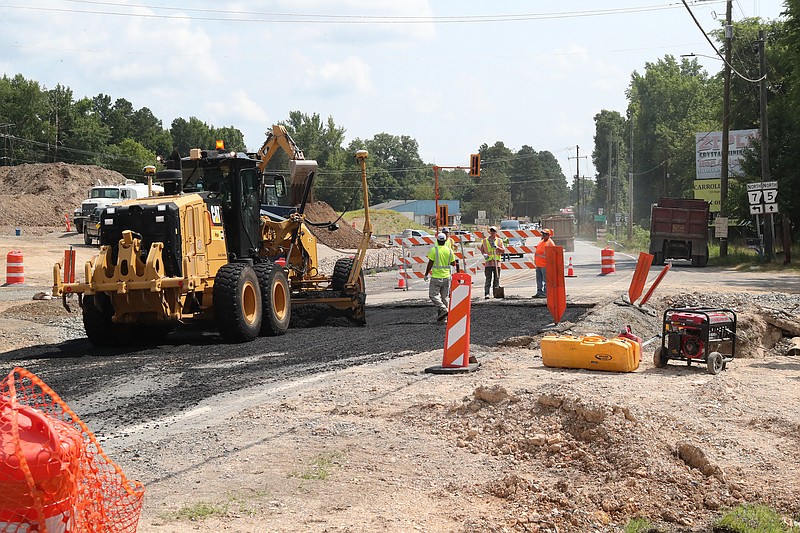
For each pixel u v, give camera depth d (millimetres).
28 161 131375
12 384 3592
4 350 15430
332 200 141625
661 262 40094
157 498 6383
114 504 4551
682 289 22891
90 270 14414
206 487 6641
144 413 9477
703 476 7062
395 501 6410
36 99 133250
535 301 20656
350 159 148000
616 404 8180
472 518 6137
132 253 14164
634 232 86438
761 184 37875
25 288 28938
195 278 14750
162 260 14320
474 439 8047
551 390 8625
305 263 19281
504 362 12031
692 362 11789
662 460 7211
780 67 62062
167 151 167375
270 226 18391
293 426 8461
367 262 46375
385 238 94188
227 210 16656
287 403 9453
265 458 7387
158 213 14391
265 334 16000
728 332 11711
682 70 126312
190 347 14773
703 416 8570
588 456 7410
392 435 8156
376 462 7344
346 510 6160
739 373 11156
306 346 14414
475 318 17766
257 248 17391
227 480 6809
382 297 24984
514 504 6512
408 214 148500
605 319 15859
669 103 112062
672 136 105625
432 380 10602
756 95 63031
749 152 51625
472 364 11531
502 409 8562
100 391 10844
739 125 64688
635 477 6965
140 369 12500
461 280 11305
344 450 7645
